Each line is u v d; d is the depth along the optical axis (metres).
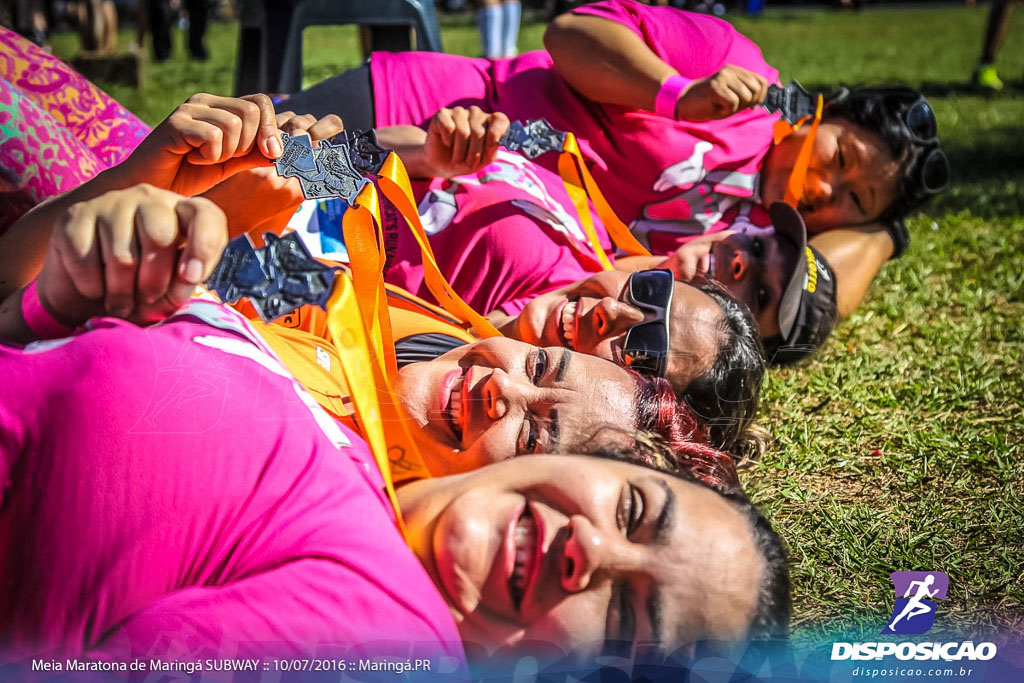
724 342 1.85
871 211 2.76
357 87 2.57
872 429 2.24
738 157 2.69
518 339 1.92
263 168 1.58
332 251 2.11
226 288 1.17
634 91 2.54
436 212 2.22
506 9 7.15
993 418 2.32
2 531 1.08
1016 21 14.31
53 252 1.07
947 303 3.08
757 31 13.61
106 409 1.09
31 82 2.12
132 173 1.42
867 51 10.67
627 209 2.70
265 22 3.16
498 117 2.08
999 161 5.04
